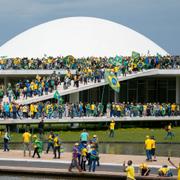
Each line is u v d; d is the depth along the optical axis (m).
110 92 91.75
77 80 76.94
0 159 47.41
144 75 84.69
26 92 73.44
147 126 82.00
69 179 41.25
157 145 61.62
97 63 83.56
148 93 95.44
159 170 40.03
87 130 73.12
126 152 54.31
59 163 45.59
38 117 69.75
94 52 109.56
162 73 86.00
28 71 87.88
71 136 66.19
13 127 69.69
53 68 87.06
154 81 95.62
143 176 39.69
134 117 77.56
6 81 92.25
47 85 74.56
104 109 89.00
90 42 112.25
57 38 114.31
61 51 109.75
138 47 116.00
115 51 111.31
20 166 43.84
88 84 77.88
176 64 87.19
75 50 109.75
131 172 36.06
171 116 80.69
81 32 115.69
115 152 54.31
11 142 60.34
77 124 75.56
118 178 40.41
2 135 65.38
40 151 49.25
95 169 42.84
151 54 115.81
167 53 120.56
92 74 78.50
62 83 78.38
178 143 63.22
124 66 83.31
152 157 50.41
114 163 45.97
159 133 71.88
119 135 68.56
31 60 90.31
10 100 71.75
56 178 41.53
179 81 94.31
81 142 45.75
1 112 68.62
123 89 93.44
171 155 52.66
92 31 116.38
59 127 75.31
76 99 83.31
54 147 48.47
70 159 47.97
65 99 85.38
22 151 53.09
